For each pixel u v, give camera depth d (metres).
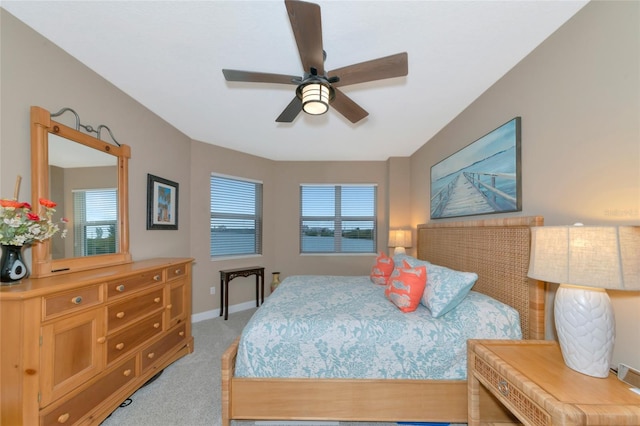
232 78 1.54
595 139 1.37
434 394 1.57
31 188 1.63
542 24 1.55
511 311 1.72
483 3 1.40
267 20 1.53
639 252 1.03
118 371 1.75
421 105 2.56
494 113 2.17
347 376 1.60
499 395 1.25
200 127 3.19
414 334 1.62
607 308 1.12
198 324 3.43
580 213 1.45
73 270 1.82
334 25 1.55
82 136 1.94
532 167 1.78
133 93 2.40
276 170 4.62
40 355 1.30
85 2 1.42
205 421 1.70
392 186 4.27
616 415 0.90
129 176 2.48
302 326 1.67
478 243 2.21
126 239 2.32
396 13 1.47
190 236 3.53
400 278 1.97
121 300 1.77
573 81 1.49
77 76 1.93
